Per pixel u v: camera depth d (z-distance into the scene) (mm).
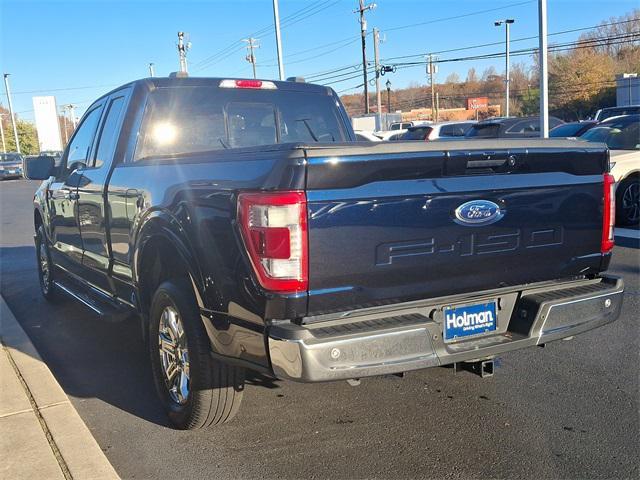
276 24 22938
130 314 4625
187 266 3424
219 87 4898
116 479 3242
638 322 5527
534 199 3443
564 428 3689
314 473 3305
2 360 4961
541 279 3566
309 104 5375
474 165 3225
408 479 3223
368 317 3088
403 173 3053
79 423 3844
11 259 10367
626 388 4211
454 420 3846
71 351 5395
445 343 3307
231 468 3385
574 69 65875
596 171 3682
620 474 3199
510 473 3242
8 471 3320
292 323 2936
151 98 4617
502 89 102250
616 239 9047
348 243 2951
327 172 2873
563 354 4867
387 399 4180
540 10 14000
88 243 5199
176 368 3852
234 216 3016
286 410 4055
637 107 16938
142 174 4055
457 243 3229
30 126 97000
